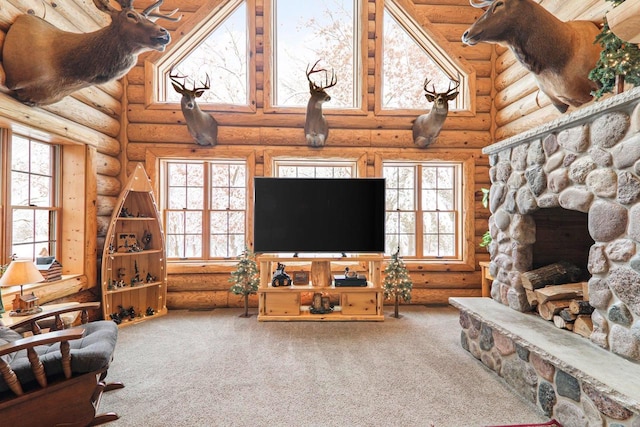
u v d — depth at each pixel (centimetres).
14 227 303
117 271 391
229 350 290
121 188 425
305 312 389
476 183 458
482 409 200
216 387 226
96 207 370
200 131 404
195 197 454
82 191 352
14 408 161
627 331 168
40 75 272
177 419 191
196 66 463
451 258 467
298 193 382
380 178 385
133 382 233
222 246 455
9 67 265
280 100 474
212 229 455
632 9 132
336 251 383
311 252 383
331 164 462
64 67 279
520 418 191
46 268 302
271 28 443
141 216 409
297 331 340
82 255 352
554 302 231
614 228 174
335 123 445
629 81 207
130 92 430
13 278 234
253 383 232
